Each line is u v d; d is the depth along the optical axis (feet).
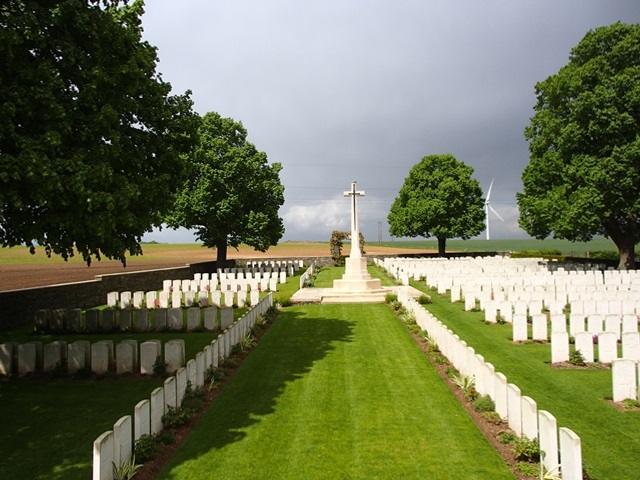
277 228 151.53
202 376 34.94
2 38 28.07
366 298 79.20
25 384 36.81
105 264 168.66
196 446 25.54
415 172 198.59
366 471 22.74
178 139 45.42
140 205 39.34
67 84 35.29
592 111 99.30
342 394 33.94
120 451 21.72
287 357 44.34
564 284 82.48
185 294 76.48
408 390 34.58
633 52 98.99
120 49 38.22
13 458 24.50
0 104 29.27
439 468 22.82
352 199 88.12
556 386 34.73
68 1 33.76
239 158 128.88
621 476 21.65
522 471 21.85
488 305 59.52
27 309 63.31
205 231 138.00
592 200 96.43
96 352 38.78
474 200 195.11
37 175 28.30
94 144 34.45
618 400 31.12
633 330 46.21
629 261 114.01
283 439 26.43
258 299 74.64
